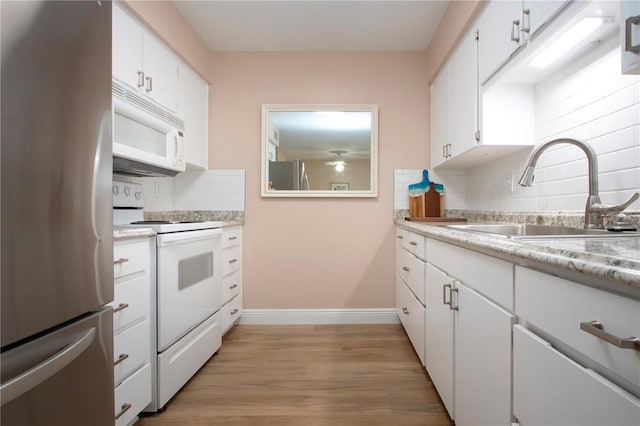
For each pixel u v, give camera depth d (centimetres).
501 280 85
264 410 142
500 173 200
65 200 66
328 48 254
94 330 75
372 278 255
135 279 128
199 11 207
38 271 59
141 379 130
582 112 130
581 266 53
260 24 222
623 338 46
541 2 112
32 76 58
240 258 251
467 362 107
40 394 61
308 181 256
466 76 181
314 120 256
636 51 70
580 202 132
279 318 254
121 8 154
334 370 177
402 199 255
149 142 171
